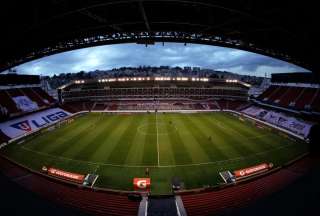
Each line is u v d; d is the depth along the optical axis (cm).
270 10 1405
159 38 2431
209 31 2252
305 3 1291
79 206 1969
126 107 8406
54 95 9044
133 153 3503
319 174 725
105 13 1786
